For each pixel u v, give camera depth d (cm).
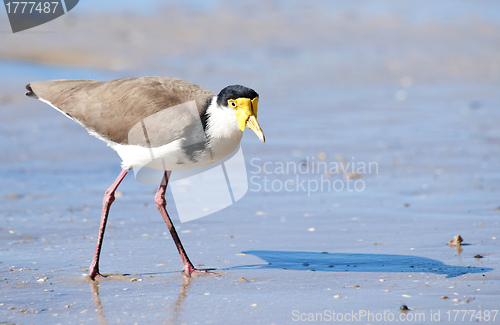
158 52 2767
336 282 859
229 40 3092
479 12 3900
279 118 1936
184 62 2633
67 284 852
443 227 1095
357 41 3212
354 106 2105
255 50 2942
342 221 1142
